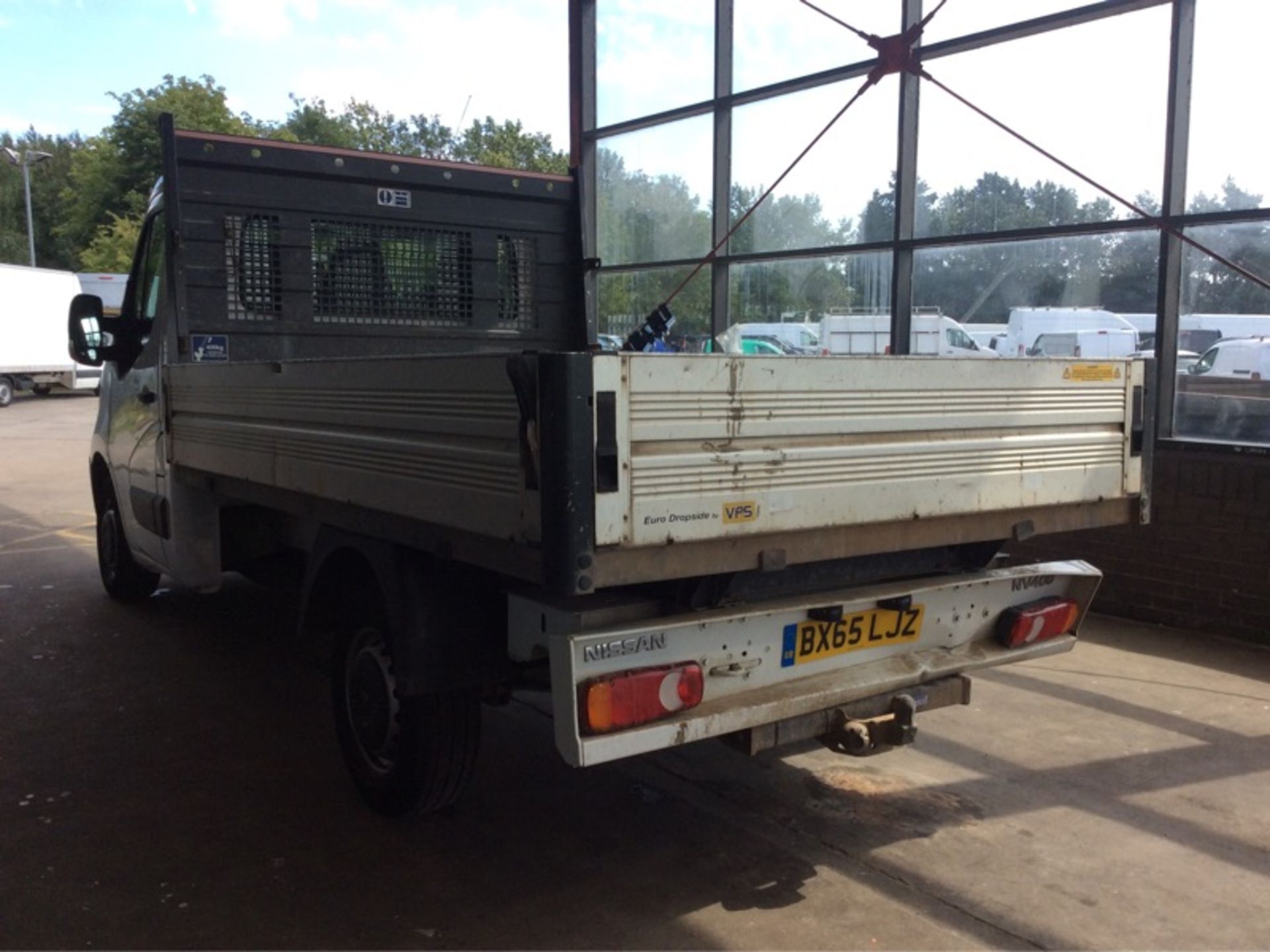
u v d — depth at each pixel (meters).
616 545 2.53
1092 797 4.12
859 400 2.98
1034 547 7.09
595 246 10.85
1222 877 3.51
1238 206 5.95
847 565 3.47
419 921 3.17
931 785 4.24
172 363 5.05
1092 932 3.17
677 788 4.20
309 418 3.62
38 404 28.45
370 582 3.68
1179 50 6.07
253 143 5.09
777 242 8.79
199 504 5.12
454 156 63.75
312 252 5.27
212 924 3.13
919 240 7.55
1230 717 4.99
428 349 5.63
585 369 2.46
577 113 10.66
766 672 3.21
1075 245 6.76
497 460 2.66
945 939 3.12
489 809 3.98
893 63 5.23
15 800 4.00
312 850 3.61
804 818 3.93
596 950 3.03
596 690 2.80
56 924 3.12
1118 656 5.91
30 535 9.91
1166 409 6.44
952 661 3.61
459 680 3.32
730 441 2.73
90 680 5.48
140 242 5.92
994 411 3.30
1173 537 6.37
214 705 5.10
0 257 64.81
